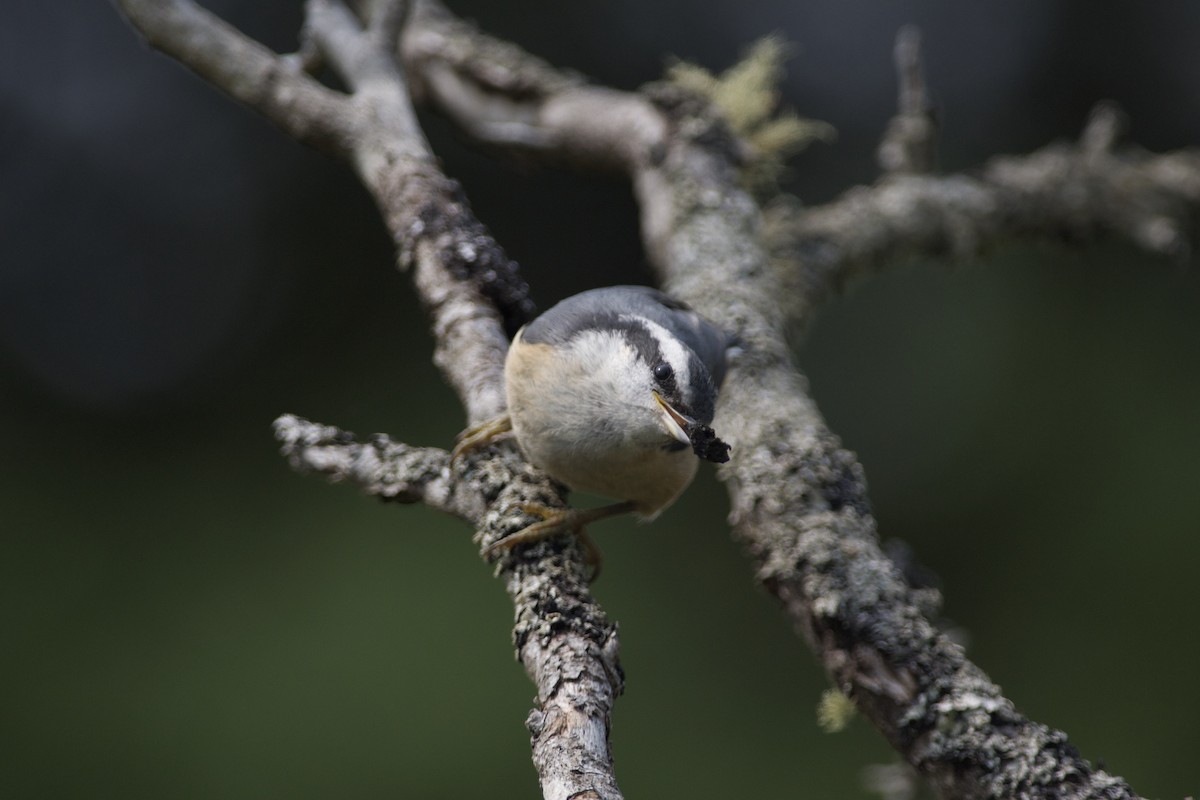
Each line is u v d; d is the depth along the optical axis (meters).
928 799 5.25
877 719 3.97
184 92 11.56
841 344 11.02
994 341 10.52
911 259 7.57
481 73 7.56
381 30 6.37
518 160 7.72
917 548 10.05
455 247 5.30
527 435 4.77
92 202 11.39
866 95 11.96
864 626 4.09
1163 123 11.59
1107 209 7.86
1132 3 11.74
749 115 7.34
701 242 6.48
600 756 3.38
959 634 5.37
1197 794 8.41
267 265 10.90
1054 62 11.85
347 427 10.05
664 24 11.82
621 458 4.82
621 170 7.42
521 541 4.28
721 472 5.20
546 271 11.24
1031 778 3.61
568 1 11.68
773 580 4.44
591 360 4.79
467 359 5.02
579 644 3.82
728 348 5.59
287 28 11.32
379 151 5.73
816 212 7.43
